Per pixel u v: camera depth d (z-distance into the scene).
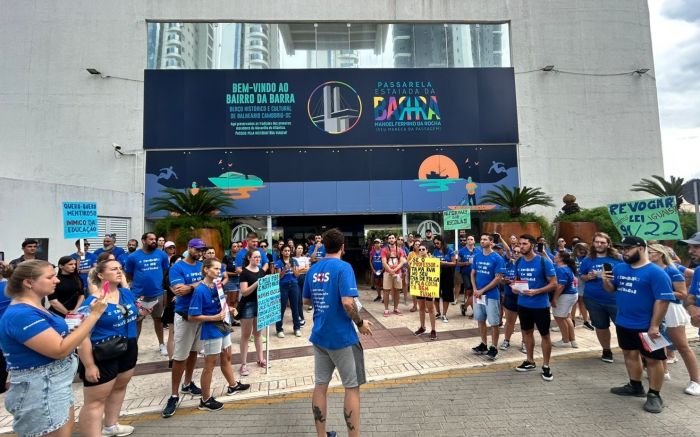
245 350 5.67
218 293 4.63
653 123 16.25
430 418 4.15
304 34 15.83
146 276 6.48
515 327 8.13
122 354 3.62
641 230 6.92
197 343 4.87
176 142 14.79
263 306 5.57
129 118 14.83
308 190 14.96
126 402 4.77
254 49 15.55
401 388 5.02
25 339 2.62
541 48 16.12
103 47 15.02
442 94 15.66
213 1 15.42
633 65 16.38
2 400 4.96
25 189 10.19
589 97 16.09
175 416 4.39
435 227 15.40
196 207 12.71
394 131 15.38
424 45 16.09
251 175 14.88
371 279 14.33
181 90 14.98
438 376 5.41
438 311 9.51
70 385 2.90
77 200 11.69
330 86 15.40
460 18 16.11
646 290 4.35
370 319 9.15
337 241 3.81
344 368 3.52
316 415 3.55
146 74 14.96
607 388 4.85
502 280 6.08
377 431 3.89
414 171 15.28
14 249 9.88
